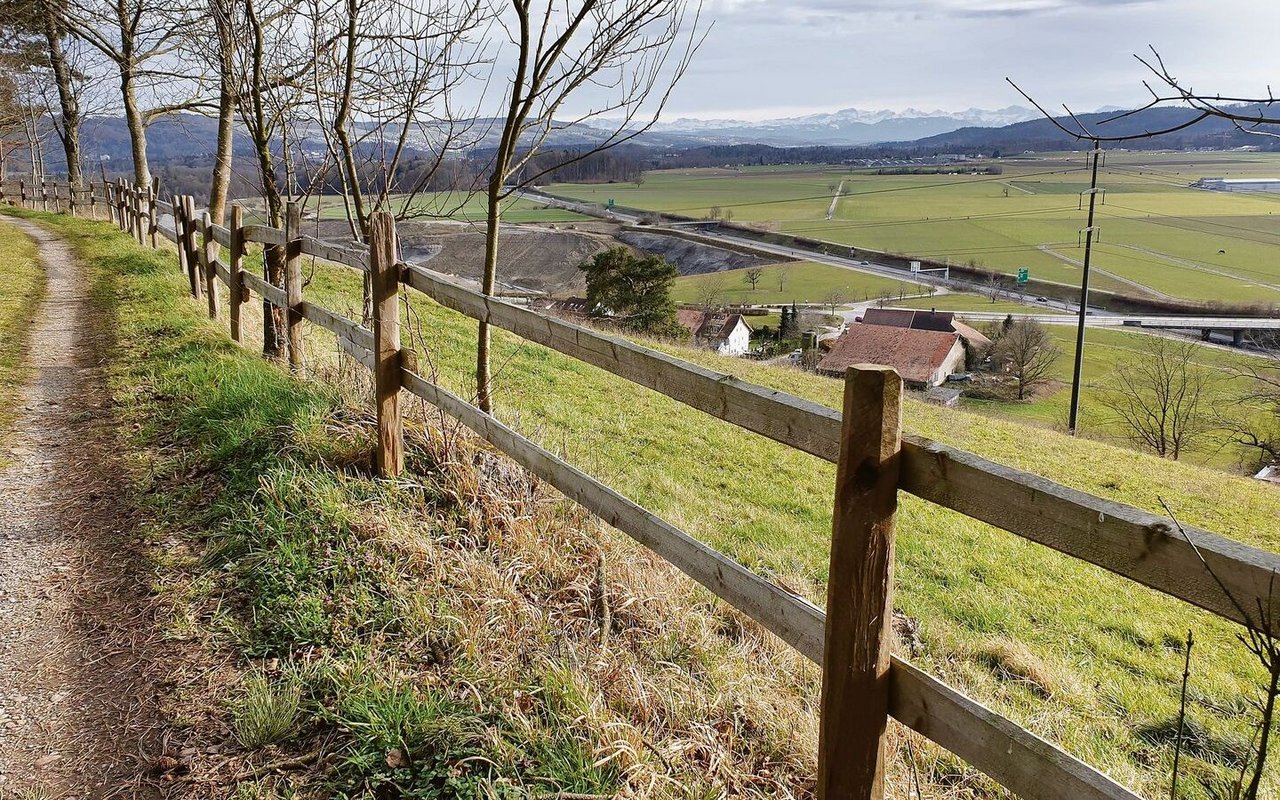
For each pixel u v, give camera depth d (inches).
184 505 181.6
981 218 5841.5
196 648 133.0
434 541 156.5
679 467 431.5
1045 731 176.2
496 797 99.0
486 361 245.1
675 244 4658.0
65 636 137.8
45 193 1133.7
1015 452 703.1
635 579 160.6
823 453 86.7
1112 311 3088.1
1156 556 60.2
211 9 278.1
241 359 270.5
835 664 81.3
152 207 631.2
